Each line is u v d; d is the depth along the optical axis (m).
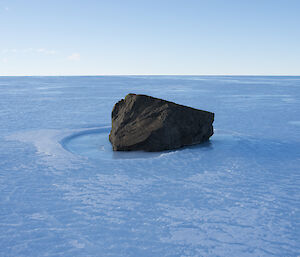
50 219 3.30
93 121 11.49
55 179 4.67
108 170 5.16
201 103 18.33
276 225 3.19
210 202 3.78
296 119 11.89
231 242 2.84
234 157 6.04
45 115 13.16
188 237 2.93
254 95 24.81
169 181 4.59
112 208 3.59
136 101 7.08
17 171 5.09
